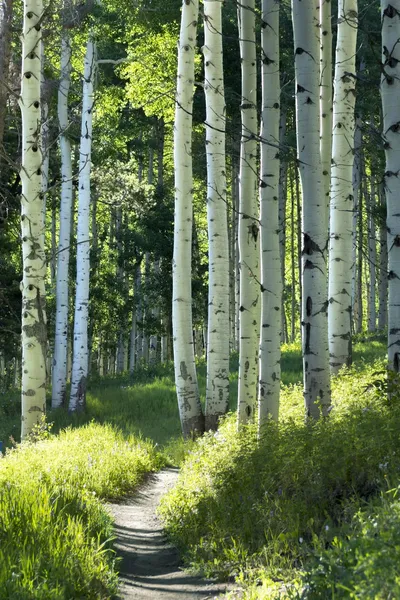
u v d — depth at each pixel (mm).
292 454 8336
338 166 16766
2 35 19234
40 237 16359
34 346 16281
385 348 31078
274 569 6414
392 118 9719
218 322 18625
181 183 18844
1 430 26266
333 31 31922
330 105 17188
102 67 33906
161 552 8914
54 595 5445
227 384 18656
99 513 9328
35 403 16312
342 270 16797
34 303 16281
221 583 6914
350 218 16781
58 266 30781
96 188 41531
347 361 16938
